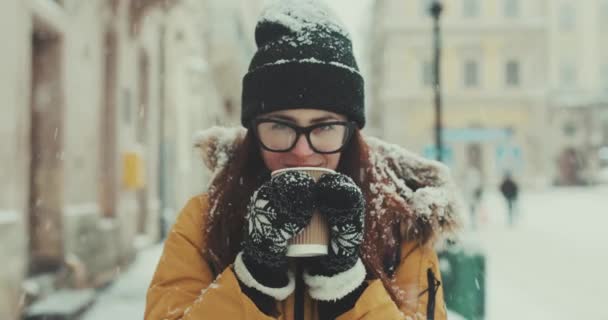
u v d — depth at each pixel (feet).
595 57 153.07
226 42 76.18
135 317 20.94
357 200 4.04
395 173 5.32
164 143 42.04
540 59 143.13
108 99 30.14
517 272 34.73
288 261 4.30
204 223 4.96
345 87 4.84
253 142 5.09
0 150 17.20
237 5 83.25
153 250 37.78
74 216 23.81
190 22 55.77
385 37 145.18
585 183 152.35
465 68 144.25
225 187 4.99
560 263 38.19
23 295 18.31
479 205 64.39
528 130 143.02
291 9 4.95
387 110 143.84
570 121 154.30
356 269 4.21
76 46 24.75
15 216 17.76
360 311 4.19
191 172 59.41
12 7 18.06
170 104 46.75
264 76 4.82
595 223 65.16
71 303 20.03
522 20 143.43
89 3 26.37
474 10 144.36
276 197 3.96
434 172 5.24
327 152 4.76
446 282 15.21
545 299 26.96
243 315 4.09
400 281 4.94
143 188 38.19
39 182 22.77
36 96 22.84
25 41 19.03
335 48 4.86
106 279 27.71
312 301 4.61
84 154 25.86
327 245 4.16
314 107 4.70
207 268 4.85
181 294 4.68
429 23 143.33
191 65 55.93
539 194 122.31
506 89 143.64
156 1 33.50
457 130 138.10
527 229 59.41
